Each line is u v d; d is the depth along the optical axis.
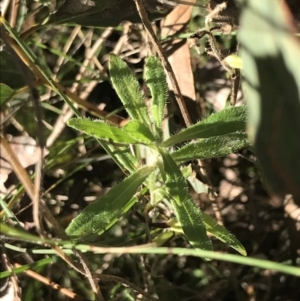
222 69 0.28
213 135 0.20
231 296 0.27
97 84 0.30
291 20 0.13
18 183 0.26
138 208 0.25
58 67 0.29
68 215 0.28
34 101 0.17
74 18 0.25
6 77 0.26
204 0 0.27
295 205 0.26
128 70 0.20
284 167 0.15
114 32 0.30
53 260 0.24
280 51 0.13
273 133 0.15
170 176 0.20
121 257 0.26
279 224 0.28
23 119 0.27
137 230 0.26
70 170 0.28
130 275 0.26
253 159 0.27
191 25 0.27
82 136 0.27
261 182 0.28
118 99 0.30
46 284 0.25
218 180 0.28
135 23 0.25
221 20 0.21
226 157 0.28
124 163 0.21
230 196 0.28
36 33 0.29
